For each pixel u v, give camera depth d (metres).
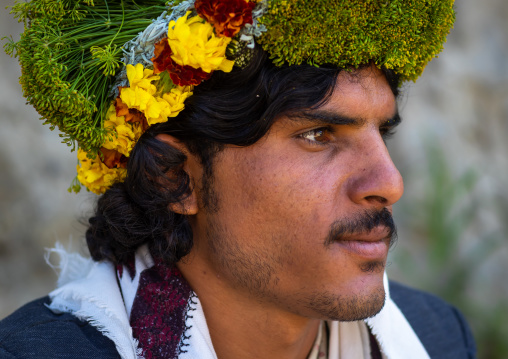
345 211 1.06
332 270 1.07
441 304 1.70
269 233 1.09
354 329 1.35
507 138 3.56
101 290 1.21
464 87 3.58
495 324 2.93
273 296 1.13
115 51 1.11
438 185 3.02
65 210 2.68
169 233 1.20
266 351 1.23
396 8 1.02
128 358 1.13
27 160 2.67
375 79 1.09
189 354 1.14
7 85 2.75
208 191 1.14
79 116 1.11
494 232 3.24
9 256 2.54
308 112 1.04
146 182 1.18
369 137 1.08
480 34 3.75
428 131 3.37
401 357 1.33
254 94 1.06
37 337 1.17
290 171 1.07
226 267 1.15
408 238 3.18
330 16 0.98
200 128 1.10
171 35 1.03
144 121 1.15
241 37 1.01
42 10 1.09
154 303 1.19
